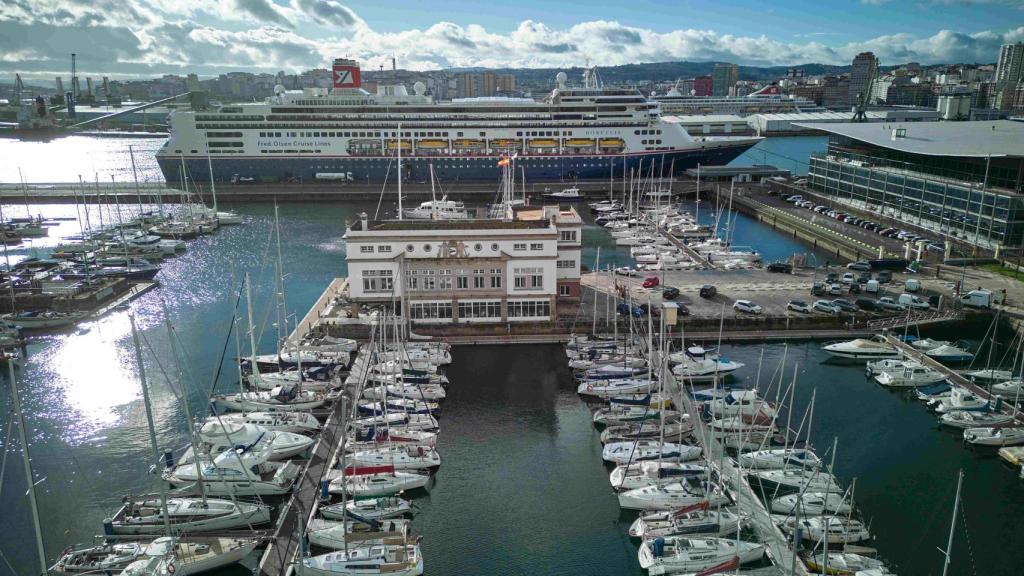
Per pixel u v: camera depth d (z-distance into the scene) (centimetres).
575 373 8138
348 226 9538
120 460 6631
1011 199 12312
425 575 5106
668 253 13700
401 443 6619
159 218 16625
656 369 8025
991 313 9719
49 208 19262
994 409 7281
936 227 14475
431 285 9369
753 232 16612
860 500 5959
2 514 5812
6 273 11994
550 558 5294
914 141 15825
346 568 4988
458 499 5994
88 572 4912
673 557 5094
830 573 4928
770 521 5522
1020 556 5303
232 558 5166
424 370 7988
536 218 10456
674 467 6191
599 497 6038
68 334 9850
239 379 7794
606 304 10019
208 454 6303
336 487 5938
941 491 6106
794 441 6544
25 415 7525
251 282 12319
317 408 7500
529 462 6544
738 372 8456
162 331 9962
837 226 15500
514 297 9375
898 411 7550
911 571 5131
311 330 9250
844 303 9969
